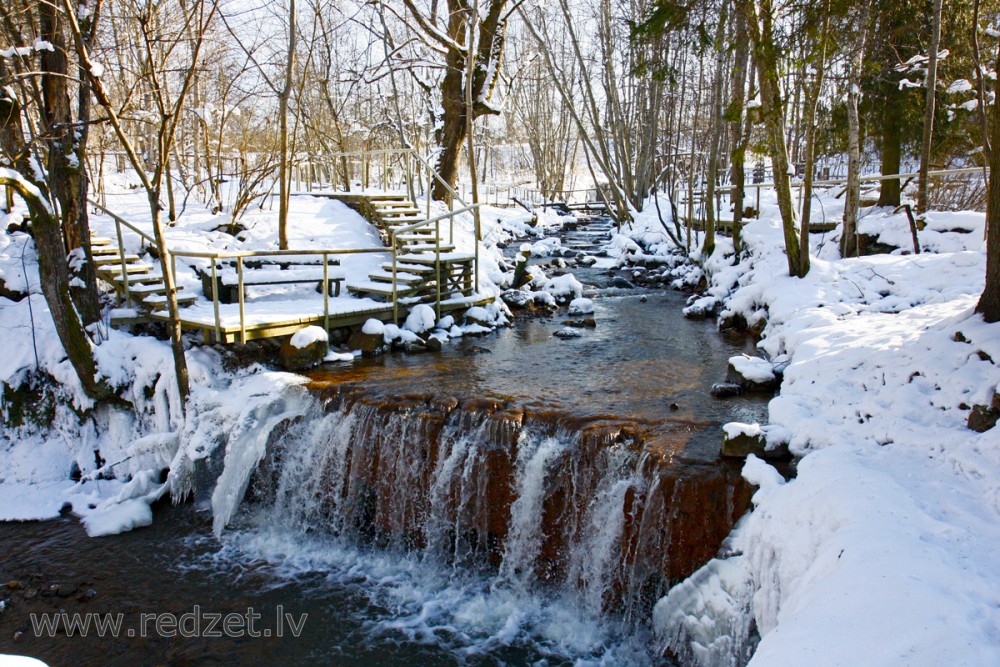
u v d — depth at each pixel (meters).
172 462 8.76
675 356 10.17
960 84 14.06
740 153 12.95
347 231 14.73
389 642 6.28
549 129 43.03
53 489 9.20
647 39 8.95
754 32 9.19
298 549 7.91
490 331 12.09
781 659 3.45
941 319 7.67
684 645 5.75
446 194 19.00
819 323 8.90
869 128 16.73
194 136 20.03
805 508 5.11
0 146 11.16
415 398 8.16
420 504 7.71
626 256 19.09
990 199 6.32
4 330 10.35
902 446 5.65
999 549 4.18
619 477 6.67
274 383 8.99
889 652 3.30
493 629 6.49
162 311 10.50
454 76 18.78
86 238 10.20
